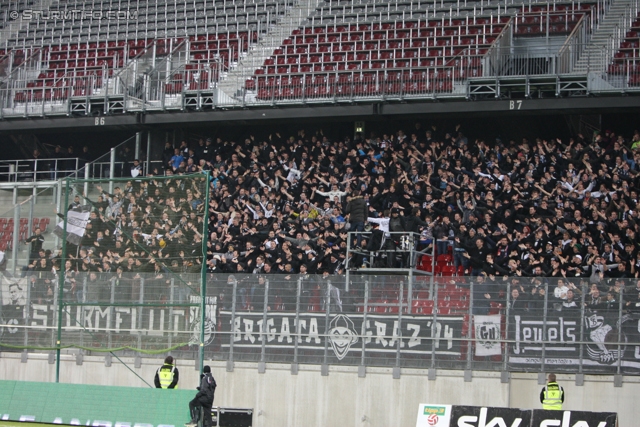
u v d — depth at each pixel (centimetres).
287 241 6775
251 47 9538
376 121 8381
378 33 9162
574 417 4394
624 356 5212
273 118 8081
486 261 6219
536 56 7594
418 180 7075
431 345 5503
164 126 8619
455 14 9200
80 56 10462
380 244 6406
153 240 5538
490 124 8306
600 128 8081
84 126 8662
